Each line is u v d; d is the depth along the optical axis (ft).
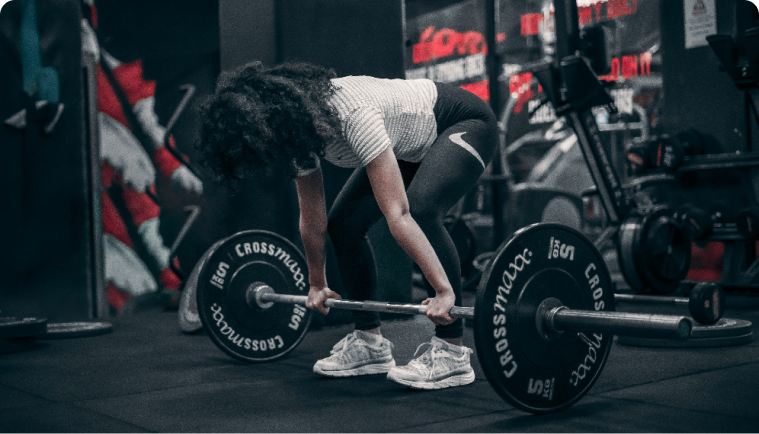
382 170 4.43
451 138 5.07
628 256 10.59
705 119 13.44
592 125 11.15
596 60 11.18
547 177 16.43
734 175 12.41
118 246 11.75
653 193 13.74
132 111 11.96
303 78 4.54
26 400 5.32
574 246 4.62
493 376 4.15
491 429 4.14
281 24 8.80
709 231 11.78
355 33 9.47
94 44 11.66
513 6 16.02
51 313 10.71
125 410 4.92
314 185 5.33
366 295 5.80
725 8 12.98
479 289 4.14
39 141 10.57
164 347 8.07
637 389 5.11
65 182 10.90
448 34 16.89
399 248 9.68
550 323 4.38
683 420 4.23
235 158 4.29
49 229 10.70
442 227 4.98
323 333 8.72
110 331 9.42
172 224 12.10
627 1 15.31
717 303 6.84
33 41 10.46
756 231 10.80
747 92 10.84
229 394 5.37
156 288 12.07
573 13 10.85
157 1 11.98
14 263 10.30
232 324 6.64
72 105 10.95
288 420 4.50
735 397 4.81
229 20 9.27
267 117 4.25
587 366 4.66
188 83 11.96
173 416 4.70
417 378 5.18
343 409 4.76
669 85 14.06
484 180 14.07
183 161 11.29
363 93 4.68
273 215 9.00
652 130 15.17
